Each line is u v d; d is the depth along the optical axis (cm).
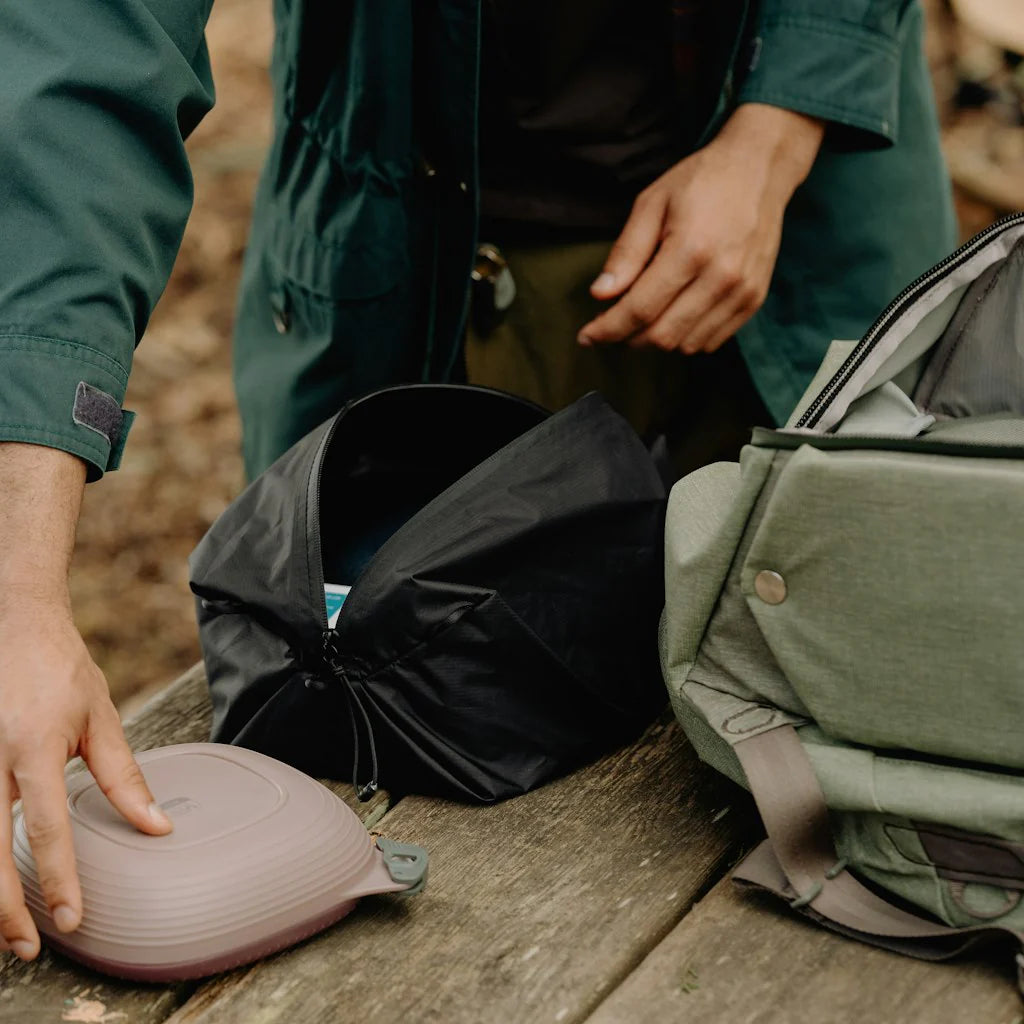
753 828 108
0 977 93
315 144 153
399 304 156
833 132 152
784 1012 87
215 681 120
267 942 91
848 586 92
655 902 99
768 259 145
